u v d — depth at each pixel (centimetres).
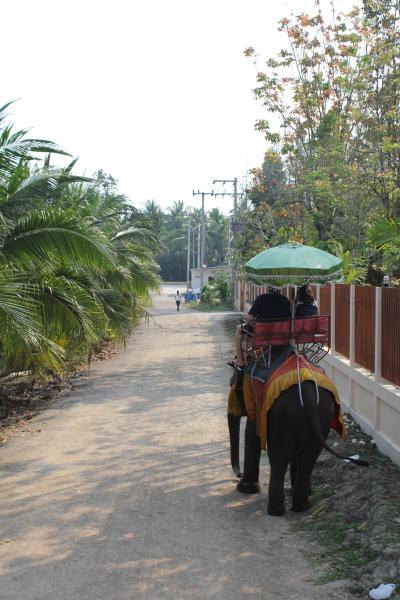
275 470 721
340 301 1250
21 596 556
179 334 3047
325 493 784
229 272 5897
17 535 691
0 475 904
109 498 803
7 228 1091
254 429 800
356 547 630
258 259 784
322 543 649
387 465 857
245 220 3072
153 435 1112
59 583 579
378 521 655
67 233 1091
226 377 1734
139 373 1834
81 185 1795
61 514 751
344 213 2073
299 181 2283
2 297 980
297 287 805
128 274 1789
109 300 1775
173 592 561
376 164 1983
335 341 1293
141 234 2205
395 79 1919
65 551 648
